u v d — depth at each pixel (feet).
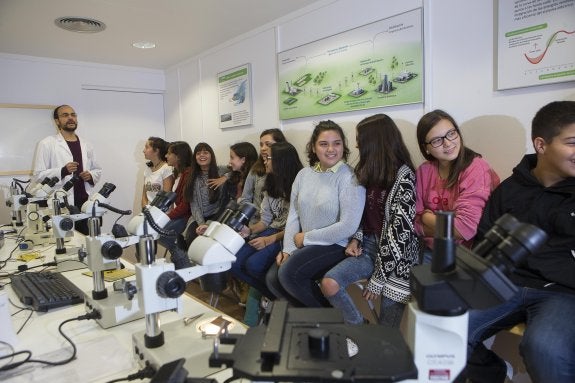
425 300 1.93
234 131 12.09
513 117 6.08
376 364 2.00
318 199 6.79
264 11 9.48
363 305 8.06
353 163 8.54
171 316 3.99
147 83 15.17
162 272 3.08
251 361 2.03
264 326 2.44
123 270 5.37
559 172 4.75
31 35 10.69
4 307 3.49
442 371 2.02
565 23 5.37
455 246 2.02
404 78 7.45
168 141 15.76
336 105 8.75
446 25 6.79
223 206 10.23
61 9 8.95
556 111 4.63
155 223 3.73
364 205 6.52
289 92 9.82
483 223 5.34
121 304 3.97
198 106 13.60
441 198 5.97
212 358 2.10
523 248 1.93
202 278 8.89
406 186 5.94
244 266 7.86
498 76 6.12
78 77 13.69
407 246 5.72
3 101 12.33
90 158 12.62
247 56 11.14
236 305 9.86
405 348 2.15
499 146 6.29
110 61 13.91
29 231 7.72
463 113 6.70
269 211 8.69
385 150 6.22
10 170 12.46
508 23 5.94
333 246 6.65
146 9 9.11
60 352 3.40
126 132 15.01
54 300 4.38
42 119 12.98
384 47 7.70
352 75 8.36
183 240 10.59
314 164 7.64
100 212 5.65
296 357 2.06
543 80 5.65
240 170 10.68
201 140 13.70
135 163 15.30
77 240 7.72
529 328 4.31
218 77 12.32
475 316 4.94
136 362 3.22
